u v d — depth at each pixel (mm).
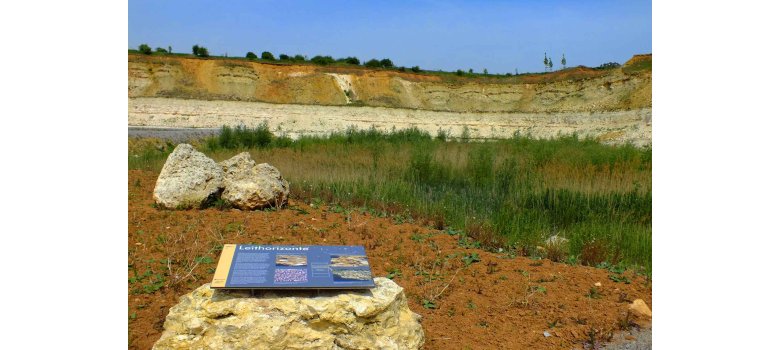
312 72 59438
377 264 7238
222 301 4613
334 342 4590
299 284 4652
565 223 10875
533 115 52906
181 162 9609
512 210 10945
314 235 8242
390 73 61719
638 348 5434
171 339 4566
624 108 47312
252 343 4473
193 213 9062
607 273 7402
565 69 59750
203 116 46969
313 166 15102
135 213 8820
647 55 53531
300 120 48906
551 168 15625
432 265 7320
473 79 62656
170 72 52906
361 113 51156
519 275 7086
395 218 9742
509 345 5363
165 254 7137
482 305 6188
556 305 6254
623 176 13969
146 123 45281
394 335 4742
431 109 56562
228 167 10125
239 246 5211
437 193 12898
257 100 53000
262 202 9539
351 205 10461
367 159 17172
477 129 51969
